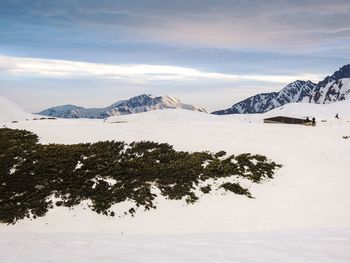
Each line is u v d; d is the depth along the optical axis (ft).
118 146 152.76
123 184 115.34
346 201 113.80
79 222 96.99
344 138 205.16
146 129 194.80
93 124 214.07
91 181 115.65
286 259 54.13
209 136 181.37
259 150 158.40
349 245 63.41
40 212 99.96
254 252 58.34
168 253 57.26
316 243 65.41
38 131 181.27
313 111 588.91
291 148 167.22
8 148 142.31
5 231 90.22
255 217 100.89
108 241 69.67
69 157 131.44
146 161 134.62
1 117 438.81
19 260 51.96
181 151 151.02
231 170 129.80
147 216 100.78
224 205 107.65
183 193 111.75
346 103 633.20
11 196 106.63
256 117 529.04
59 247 62.44
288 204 110.01
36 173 118.21
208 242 67.51
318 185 126.62
